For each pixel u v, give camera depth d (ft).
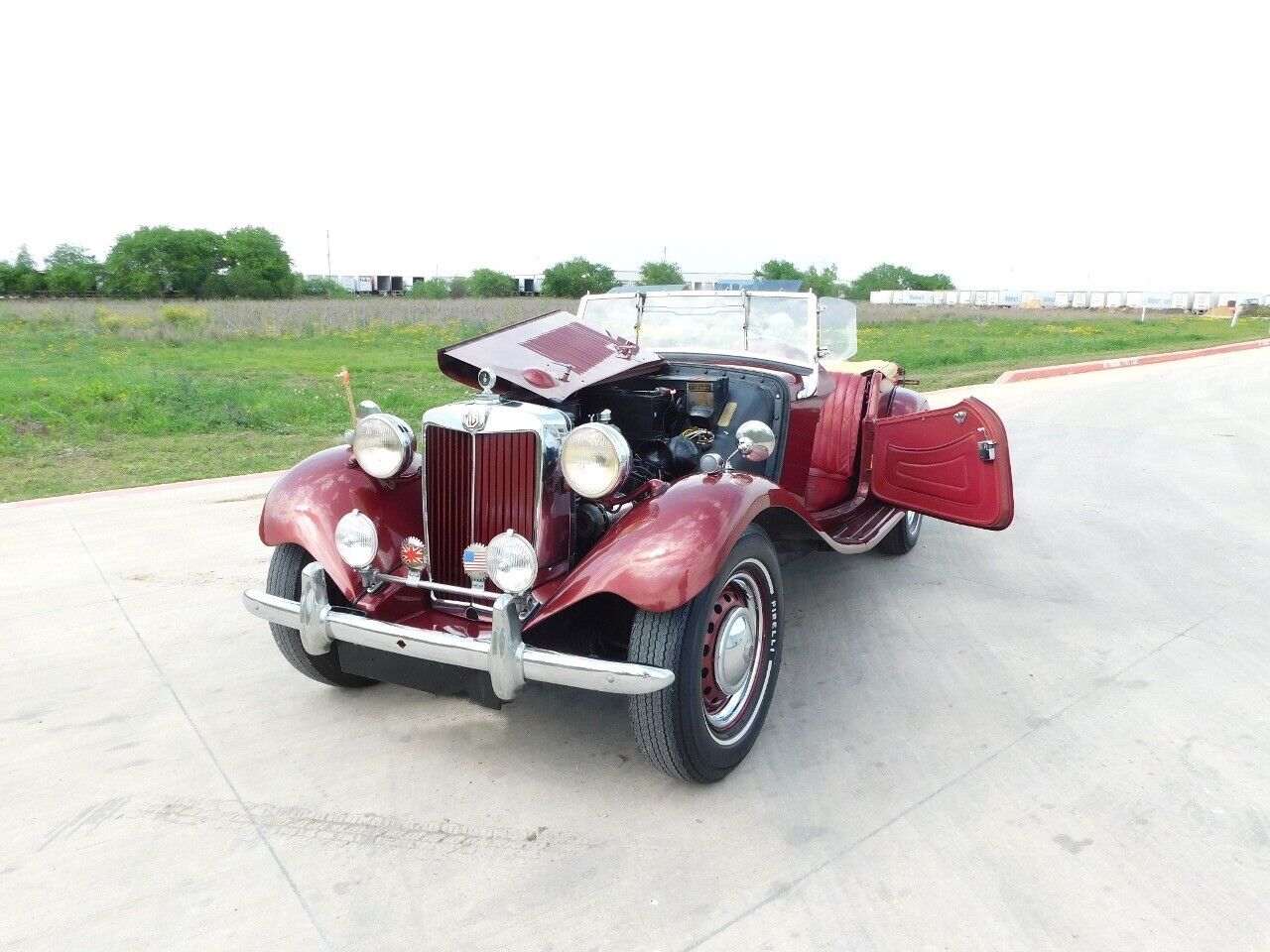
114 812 9.39
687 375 13.47
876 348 72.74
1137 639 13.89
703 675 9.75
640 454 12.14
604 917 7.80
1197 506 22.45
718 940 7.50
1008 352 74.38
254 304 117.70
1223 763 10.24
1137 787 9.74
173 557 18.01
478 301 130.82
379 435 10.72
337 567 10.42
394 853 8.73
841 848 8.74
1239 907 7.84
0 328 77.92
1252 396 45.29
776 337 15.07
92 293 200.13
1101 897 7.98
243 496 23.43
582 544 10.75
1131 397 44.75
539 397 11.38
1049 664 12.96
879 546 18.07
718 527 9.16
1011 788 9.74
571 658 8.77
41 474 26.37
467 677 9.60
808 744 10.79
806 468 14.20
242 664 13.07
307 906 7.97
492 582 10.29
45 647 13.62
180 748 10.71
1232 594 15.92
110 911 7.89
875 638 14.05
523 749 10.73
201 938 7.57
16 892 8.14
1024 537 19.75
